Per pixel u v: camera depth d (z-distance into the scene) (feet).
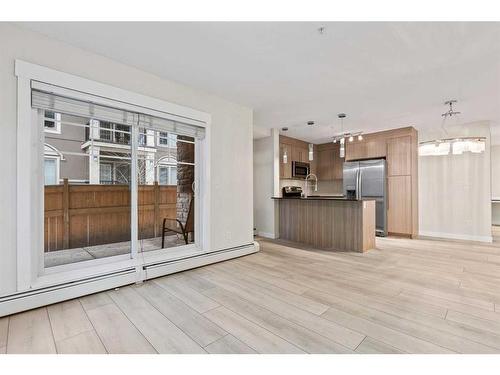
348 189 20.17
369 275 10.09
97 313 6.95
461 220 17.54
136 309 7.22
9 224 6.85
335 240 15.20
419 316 6.80
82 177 9.87
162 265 9.92
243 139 13.64
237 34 7.32
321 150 24.17
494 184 23.56
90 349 5.42
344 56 8.49
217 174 12.29
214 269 10.90
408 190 17.87
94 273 8.39
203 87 11.21
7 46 6.84
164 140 12.25
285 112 14.73
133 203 9.73
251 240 13.99
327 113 14.87
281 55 8.46
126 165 10.55
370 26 6.88
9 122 6.86
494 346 5.49
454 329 6.16
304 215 16.84
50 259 9.47
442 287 8.78
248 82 10.68
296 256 13.10
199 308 7.30
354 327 6.29
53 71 7.52
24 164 7.02
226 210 12.69
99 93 8.44
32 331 6.05
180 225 12.57
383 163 18.39
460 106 13.47
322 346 5.53
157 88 10.04
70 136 9.42
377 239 17.42
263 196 19.26
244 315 6.89
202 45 7.89
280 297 8.05
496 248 14.71
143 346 5.53
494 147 23.54
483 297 7.96
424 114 14.94
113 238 10.89
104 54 8.45
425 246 15.30
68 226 9.82
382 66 9.16
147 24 6.89
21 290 6.98
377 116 15.42
